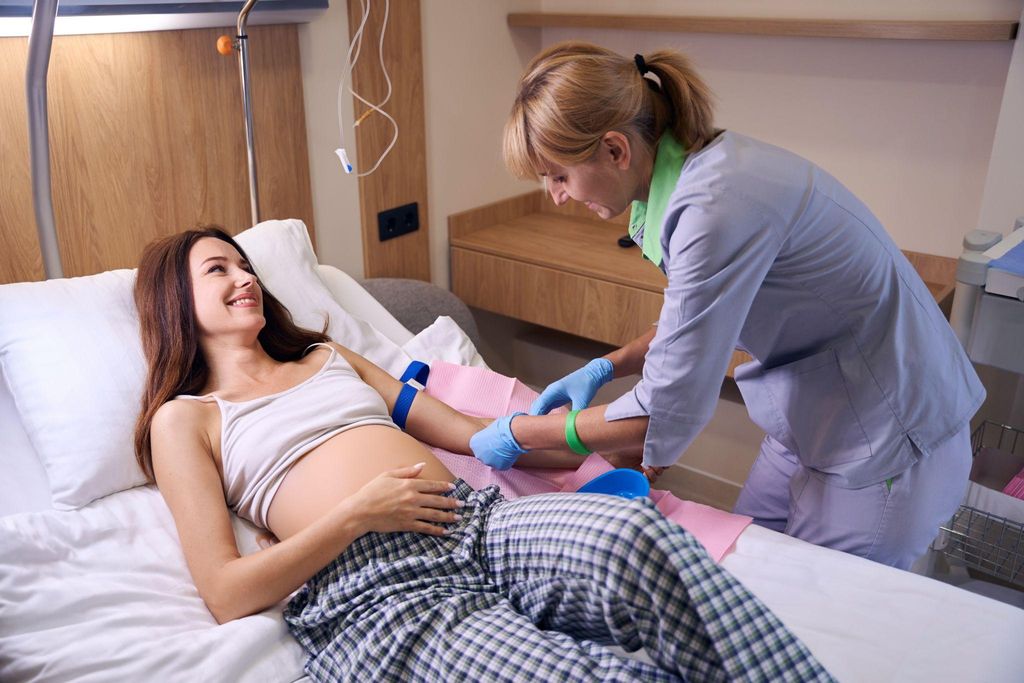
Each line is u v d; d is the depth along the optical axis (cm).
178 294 164
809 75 250
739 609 108
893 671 124
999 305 171
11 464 159
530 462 175
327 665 129
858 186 252
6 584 132
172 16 190
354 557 136
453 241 287
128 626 129
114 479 155
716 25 246
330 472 148
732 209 121
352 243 258
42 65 156
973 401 150
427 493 142
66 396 158
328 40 233
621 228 298
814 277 135
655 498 166
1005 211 210
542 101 125
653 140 131
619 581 113
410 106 260
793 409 149
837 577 143
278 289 198
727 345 128
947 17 224
